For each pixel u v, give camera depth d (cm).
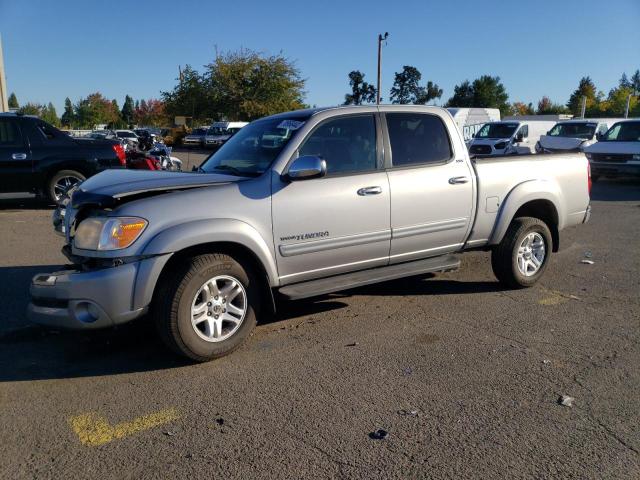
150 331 496
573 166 643
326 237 469
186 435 332
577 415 354
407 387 391
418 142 532
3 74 1847
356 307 560
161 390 388
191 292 406
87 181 457
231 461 307
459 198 547
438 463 305
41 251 773
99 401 373
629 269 709
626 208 1219
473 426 341
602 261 753
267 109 4416
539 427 340
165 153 1155
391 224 505
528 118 3434
